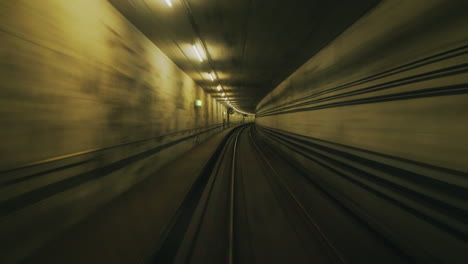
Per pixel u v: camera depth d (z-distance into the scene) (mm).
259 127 21047
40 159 2412
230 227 3156
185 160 8023
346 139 4094
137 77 4969
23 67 2230
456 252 1903
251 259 2521
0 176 1983
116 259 2396
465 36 1856
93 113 3395
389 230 2721
